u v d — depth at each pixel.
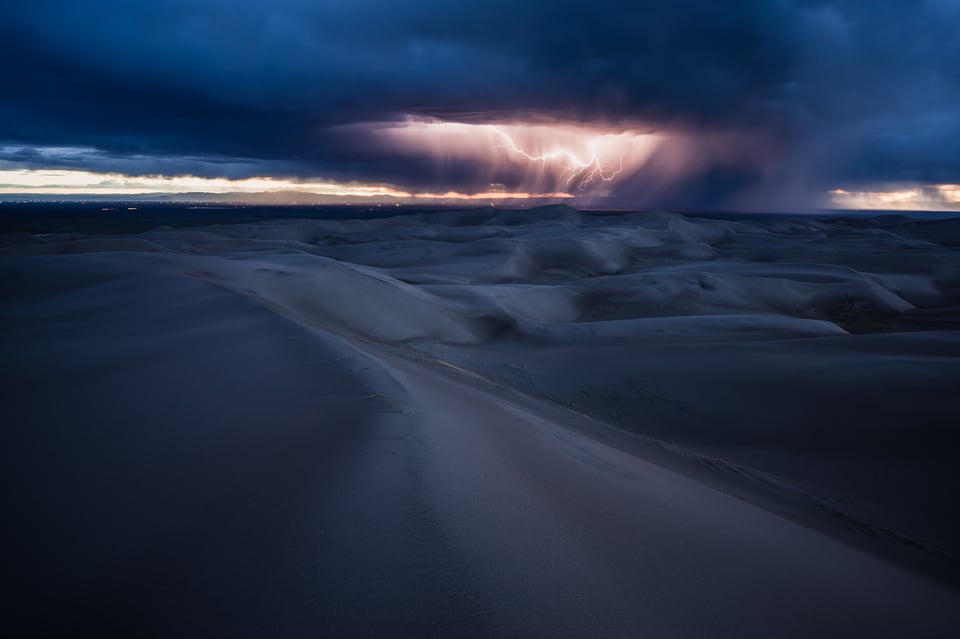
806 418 15.66
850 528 9.28
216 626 2.45
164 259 32.44
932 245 96.44
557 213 155.00
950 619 5.23
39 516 3.99
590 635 2.54
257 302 17.64
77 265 29.92
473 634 2.38
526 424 8.77
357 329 27.00
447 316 31.72
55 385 9.06
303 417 6.35
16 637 2.52
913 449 13.43
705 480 9.57
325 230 119.31
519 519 3.89
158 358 10.76
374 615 2.47
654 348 24.50
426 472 4.45
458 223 158.00
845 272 61.62
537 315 41.25
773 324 30.33
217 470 4.73
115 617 2.63
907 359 19.30
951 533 10.20
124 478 4.71
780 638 3.11
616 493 5.43
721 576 3.78
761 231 133.50
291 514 3.59
